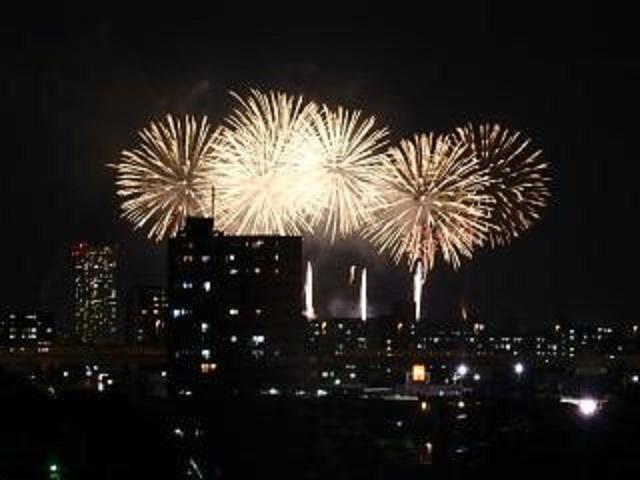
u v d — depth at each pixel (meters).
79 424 173.50
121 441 178.00
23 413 165.75
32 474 155.25
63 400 180.75
